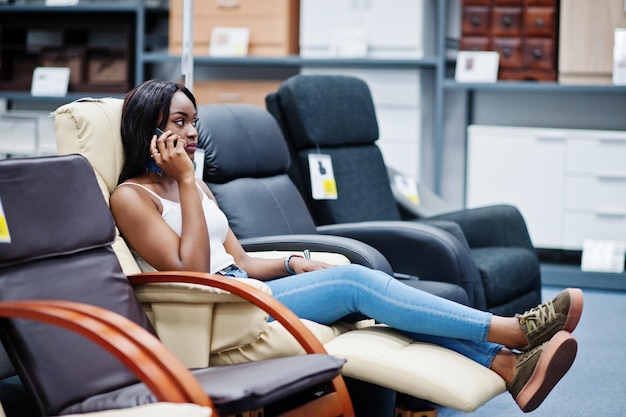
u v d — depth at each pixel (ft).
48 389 6.98
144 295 8.21
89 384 7.18
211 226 9.36
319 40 18.71
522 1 18.22
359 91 13.84
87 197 8.02
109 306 7.75
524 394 8.16
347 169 13.20
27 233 7.43
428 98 20.39
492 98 20.26
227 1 18.88
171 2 19.13
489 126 19.75
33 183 7.64
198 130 11.00
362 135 13.69
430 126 20.45
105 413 6.02
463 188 20.56
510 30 18.35
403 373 7.89
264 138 11.82
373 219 13.25
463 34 18.54
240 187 11.27
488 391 7.97
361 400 9.77
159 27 20.99
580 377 12.12
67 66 20.07
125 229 8.59
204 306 8.04
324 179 12.62
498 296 12.21
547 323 8.14
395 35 18.49
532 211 18.54
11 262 7.32
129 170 9.00
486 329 8.23
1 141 20.15
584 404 11.00
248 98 19.12
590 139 18.16
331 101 13.16
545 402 11.08
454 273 11.33
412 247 11.51
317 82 13.08
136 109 8.94
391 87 18.71
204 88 19.24
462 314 8.25
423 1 18.70
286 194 11.86
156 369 6.13
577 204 18.34
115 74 20.08
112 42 20.51
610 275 18.04
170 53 19.25
